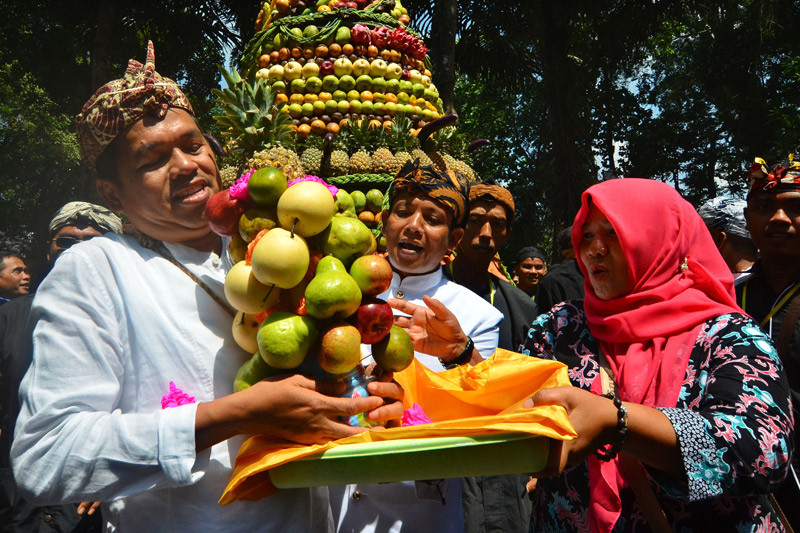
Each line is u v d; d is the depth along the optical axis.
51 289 1.64
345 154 3.30
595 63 15.49
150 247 1.78
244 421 1.50
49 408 1.53
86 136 1.74
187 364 1.63
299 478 1.51
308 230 1.58
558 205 13.29
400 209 2.55
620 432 1.53
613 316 1.95
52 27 18.69
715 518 1.73
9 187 19.44
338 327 1.56
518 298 3.74
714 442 1.56
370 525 2.18
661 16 14.83
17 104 18.83
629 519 1.78
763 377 1.69
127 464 1.50
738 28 19.11
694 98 22.97
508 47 15.38
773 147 16.02
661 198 1.99
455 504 2.27
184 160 1.71
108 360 1.62
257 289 1.56
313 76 3.43
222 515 1.60
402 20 3.80
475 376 1.87
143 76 1.69
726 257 3.98
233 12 13.82
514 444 1.40
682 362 1.84
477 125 22.31
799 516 2.50
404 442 1.42
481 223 3.82
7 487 3.73
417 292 2.56
